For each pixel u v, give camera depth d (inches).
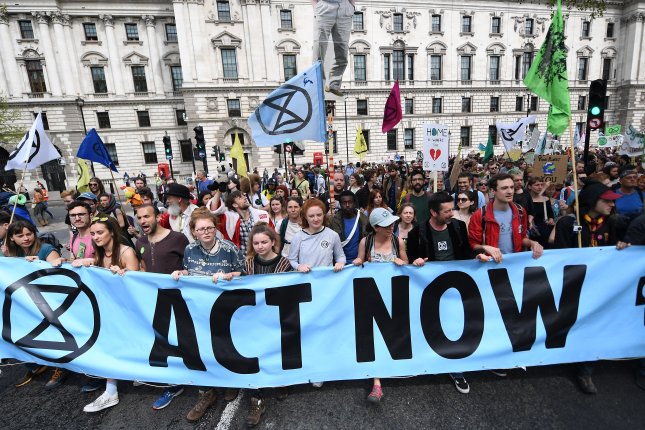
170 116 1336.1
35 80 1213.7
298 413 110.0
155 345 116.2
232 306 113.9
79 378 133.8
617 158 438.6
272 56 1225.4
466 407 108.7
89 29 1237.1
